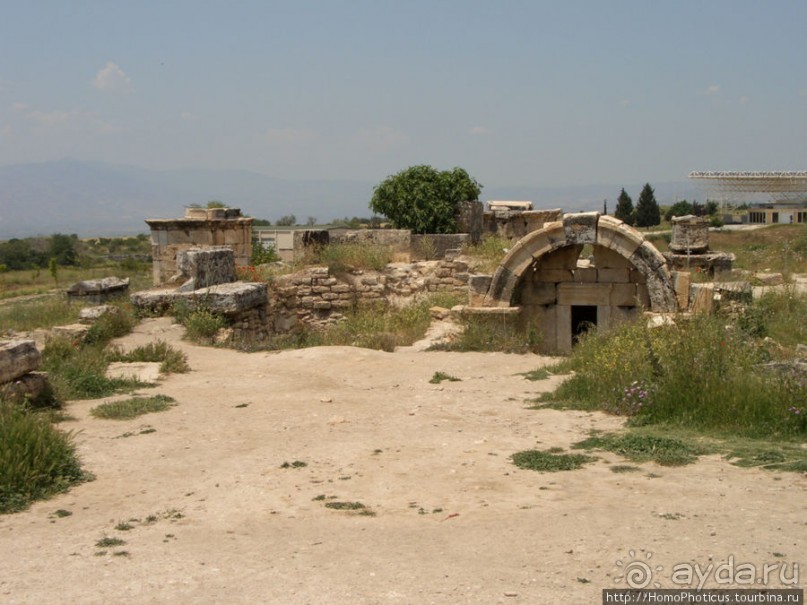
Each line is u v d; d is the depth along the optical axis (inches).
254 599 199.6
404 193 1510.8
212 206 1321.4
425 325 798.5
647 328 555.8
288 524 264.1
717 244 1876.2
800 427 355.3
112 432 402.0
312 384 532.7
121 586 210.7
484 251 1048.8
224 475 325.1
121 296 957.2
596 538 233.1
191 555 233.8
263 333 870.4
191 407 462.3
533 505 272.8
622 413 411.8
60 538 252.5
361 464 335.9
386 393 503.2
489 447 357.4
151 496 299.9
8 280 1841.8
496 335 725.9
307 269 954.1
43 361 550.3
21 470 305.0
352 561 224.1
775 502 262.1
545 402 461.4
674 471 307.4
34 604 200.5
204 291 805.2
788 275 1020.5
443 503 281.6
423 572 212.7
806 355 528.4
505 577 206.7
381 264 1010.1
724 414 374.3
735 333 530.6
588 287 797.9
